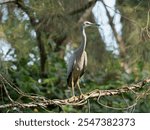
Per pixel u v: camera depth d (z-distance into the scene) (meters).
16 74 14.50
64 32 16.11
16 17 14.36
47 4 13.91
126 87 11.09
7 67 12.99
